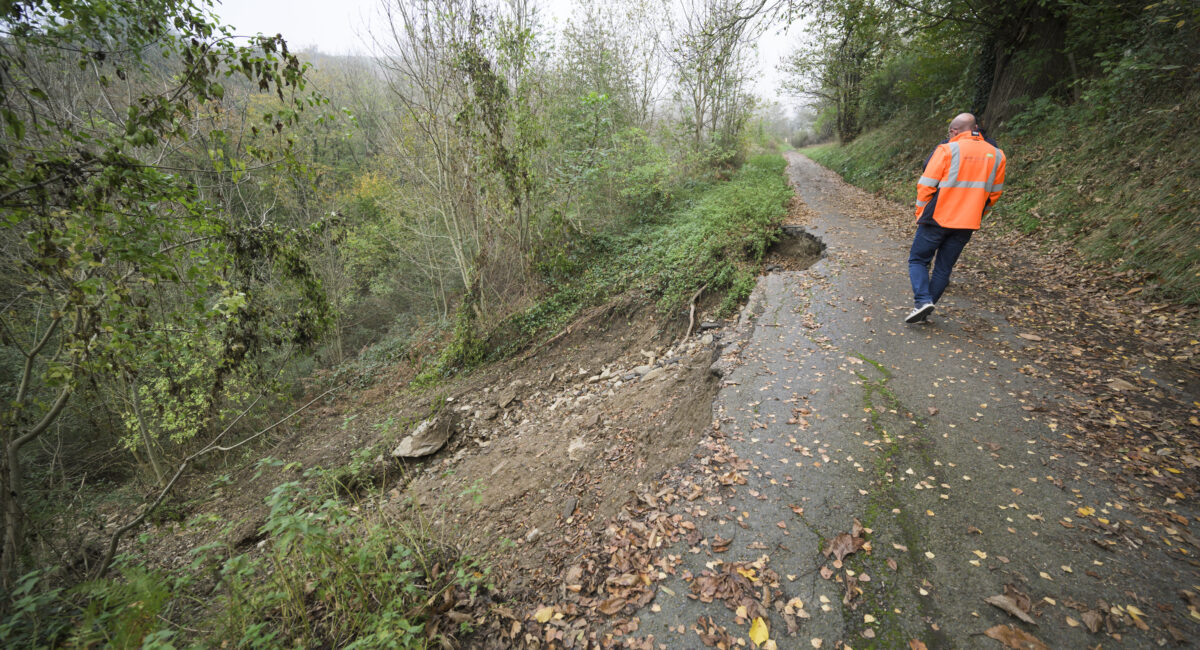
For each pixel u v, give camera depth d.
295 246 5.58
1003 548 2.38
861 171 16.84
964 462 3.01
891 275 6.45
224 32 3.30
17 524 3.12
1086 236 6.33
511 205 9.54
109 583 2.44
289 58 3.58
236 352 5.16
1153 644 1.86
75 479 7.05
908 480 2.92
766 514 2.79
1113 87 7.66
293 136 4.14
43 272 2.85
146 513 3.53
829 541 2.55
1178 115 6.39
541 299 10.12
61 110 4.45
